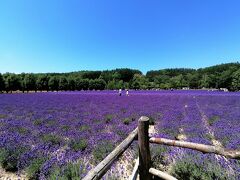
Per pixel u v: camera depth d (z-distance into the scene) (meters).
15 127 8.91
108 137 7.12
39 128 8.80
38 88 81.56
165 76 112.19
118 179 4.04
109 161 2.18
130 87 95.25
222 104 19.61
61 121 10.41
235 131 7.61
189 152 4.72
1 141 6.11
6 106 18.39
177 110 14.84
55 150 5.92
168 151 5.33
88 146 6.25
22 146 5.88
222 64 115.06
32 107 17.56
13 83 72.50
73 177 4.03
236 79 69.88
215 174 3.69
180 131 9.13
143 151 2.92
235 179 3.51
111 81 101.25
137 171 3.12
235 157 2.58
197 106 18.50
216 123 9.94
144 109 15.49
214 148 2.72
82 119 11.23
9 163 4.97
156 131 9.09
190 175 3.84
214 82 90.06
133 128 8.56
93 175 1.82
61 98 29.67
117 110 15.13
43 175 4.20
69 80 87.56
